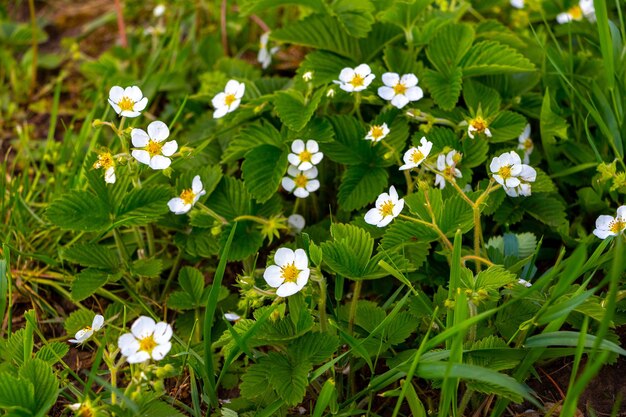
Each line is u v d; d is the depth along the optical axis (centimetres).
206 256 57
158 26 75
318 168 60
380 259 51
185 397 54
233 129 62
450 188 55
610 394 52
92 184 55
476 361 50
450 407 51
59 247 59
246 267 57
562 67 61
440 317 52
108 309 57
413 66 60
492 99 59
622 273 52
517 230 58
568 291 51
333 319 52
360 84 57
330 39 61
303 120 57
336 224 51
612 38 59
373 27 62
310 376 50
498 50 59
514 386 47
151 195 56
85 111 70
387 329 52
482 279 50
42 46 77
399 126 58
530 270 54
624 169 57
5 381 48
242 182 58
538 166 61
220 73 66
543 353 52
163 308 58
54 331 58
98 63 70
